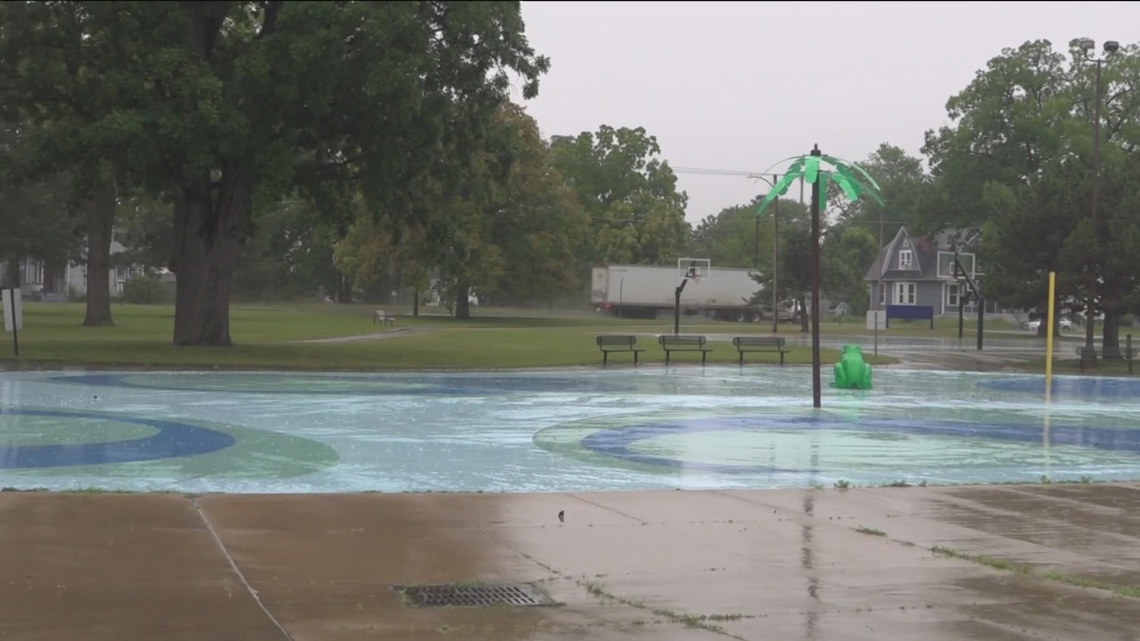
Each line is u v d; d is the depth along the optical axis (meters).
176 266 41.81
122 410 22.50
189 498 12.27
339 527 11.01
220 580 8.88
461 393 28.16
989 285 47.34
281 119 37.38
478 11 37.91
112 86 35.09
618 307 102.00
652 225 115.00
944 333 81.12
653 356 44.03
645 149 119.69
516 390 29.50
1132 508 12.97
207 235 41.22
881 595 8.88
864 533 11.28
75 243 80.25
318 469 15.37
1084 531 11.59
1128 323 105.12
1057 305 45.94
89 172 37.19
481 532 10.98
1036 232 45.66
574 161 117.69
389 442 18.45
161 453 16.61
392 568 9.48
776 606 8.51
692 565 9.82
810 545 10.69
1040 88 84.69
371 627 7.77
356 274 91.00
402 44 36.47
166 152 36.12
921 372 40.91
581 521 11.62
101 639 7.30
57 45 37.59
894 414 25.11
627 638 7.65
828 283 84.44
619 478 15.06
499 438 19.31
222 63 38.66
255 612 8.05
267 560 9.60
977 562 10.09
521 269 90.50
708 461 16.94
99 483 13.71
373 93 35.25
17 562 9.21
